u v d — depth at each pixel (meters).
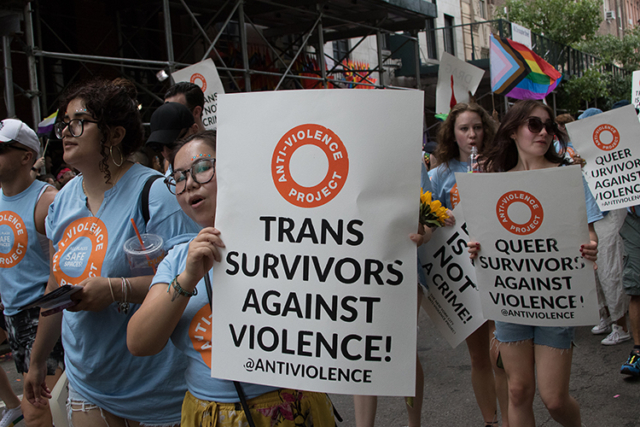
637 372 3.88
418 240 1.47
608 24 41.69
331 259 1.49
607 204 4.22
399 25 14.05
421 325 5.66
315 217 1.50
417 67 14.57
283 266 1.52
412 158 1.46
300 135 1.50
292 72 12.80
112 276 2.10
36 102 6.81
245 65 9.39
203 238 1.57
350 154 1.47
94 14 9.96
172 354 2.13
